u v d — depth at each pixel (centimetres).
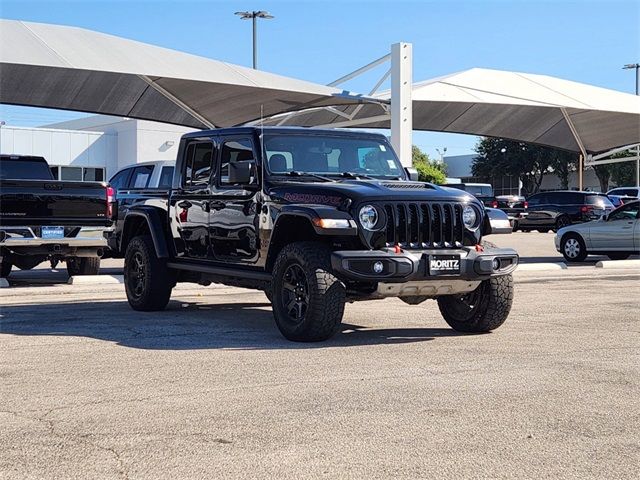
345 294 741
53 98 2411
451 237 762
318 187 772
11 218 1266
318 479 391
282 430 470
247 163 804
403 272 729
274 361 667
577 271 1658
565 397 547
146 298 991
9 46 1981
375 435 460
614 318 946
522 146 7606
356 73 2366
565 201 3369
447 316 848
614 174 7462
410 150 2261
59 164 4422
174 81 2242
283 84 2272
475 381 593
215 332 830
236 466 409
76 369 639
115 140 4616
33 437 459
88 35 2208
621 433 465
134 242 1009
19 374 621
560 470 404
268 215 808
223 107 2581
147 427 477
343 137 881
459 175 8931
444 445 442
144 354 702
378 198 744
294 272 765
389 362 664
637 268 1745
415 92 2694
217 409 516
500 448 438
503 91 2889
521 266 1680
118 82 2300
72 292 1220
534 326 881
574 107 2927
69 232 1308
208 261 911
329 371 628
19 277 1509
